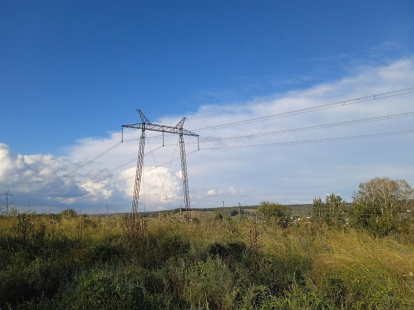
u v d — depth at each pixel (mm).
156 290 7746
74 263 9977
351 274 8117
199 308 6426
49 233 12953
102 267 9367
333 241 12711
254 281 8062
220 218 21766
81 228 16031
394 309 6520
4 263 9133
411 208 26328
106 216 20734
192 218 22516
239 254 10984
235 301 6859
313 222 18359
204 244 12031
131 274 8609
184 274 8320
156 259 10688
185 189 31875
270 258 9977
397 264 8359
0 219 16078
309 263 9828
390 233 20750
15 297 7027
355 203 26219
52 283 7855
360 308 6680
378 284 7523
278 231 15797
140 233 13875
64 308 6184
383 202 26281
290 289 7465
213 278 7719
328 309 6344
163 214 23812
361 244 11539
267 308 6379
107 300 6086
